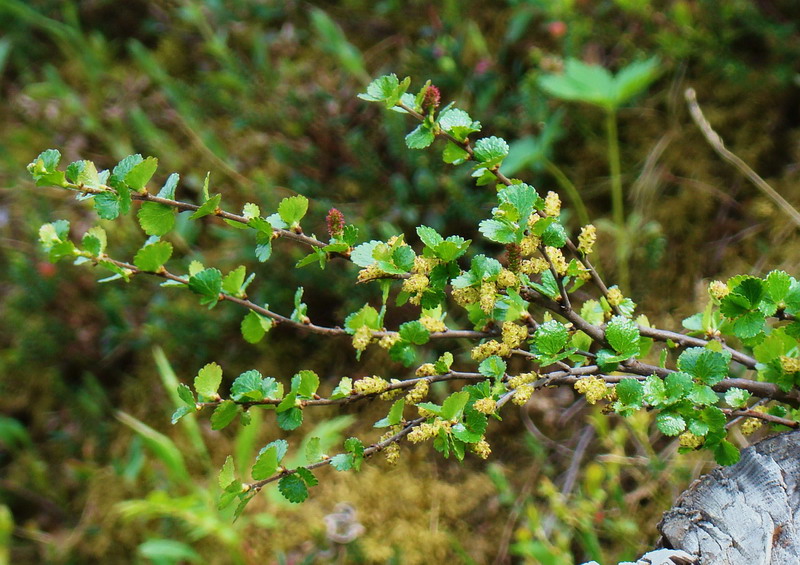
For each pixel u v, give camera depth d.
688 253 1.14
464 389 0.78
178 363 1.21
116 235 1.23
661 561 0.79
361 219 1.13
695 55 1.21
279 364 1.18
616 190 1.08
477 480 1.07
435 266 0.78
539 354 0.78
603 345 0.80
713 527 0.79
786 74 1.17
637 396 0.77
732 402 0.78
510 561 1.02
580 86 1.03
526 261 0.78
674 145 1.19
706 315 0.82
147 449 1.18
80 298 1.24
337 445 1.11
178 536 1.11
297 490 0.77
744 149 1.18
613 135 1.06
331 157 1.23
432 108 0.78
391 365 1.14
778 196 1.09
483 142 0.77
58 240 0.77
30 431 1.24
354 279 1.10
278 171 1.24
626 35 1.23
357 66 1.18
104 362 1.24
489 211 1.10
